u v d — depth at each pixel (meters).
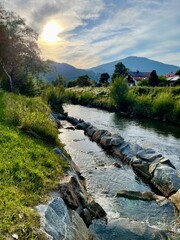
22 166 9.45
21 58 41.47
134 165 17.20
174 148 24.17
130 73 131.62
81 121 36.38
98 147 23.33
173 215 10.93
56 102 46.59
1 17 38.56
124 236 8.78
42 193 8.32
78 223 8.30
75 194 9.86
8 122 16.39
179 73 105.25
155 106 46.75
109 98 65.62
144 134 31.58
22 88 44.12
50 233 6.46
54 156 12.33
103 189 13.61
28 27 40.34
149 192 12.91
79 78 130.00
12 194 7.41
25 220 6.35
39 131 15.31
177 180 13.55
